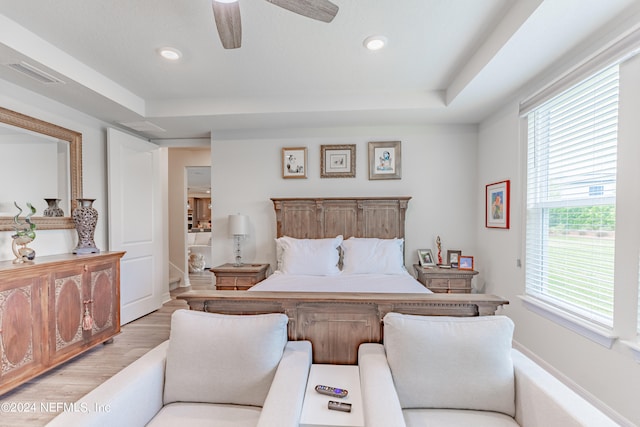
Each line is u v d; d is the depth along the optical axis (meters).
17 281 2.07
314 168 3.81
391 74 2.69
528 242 2.61
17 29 1.93
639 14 1.56
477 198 3.62
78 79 2.40
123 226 3.43
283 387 1.23
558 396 1.13
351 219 3.69
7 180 2.41
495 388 1.31
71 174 2.93
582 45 1.92
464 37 2.13
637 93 1.59
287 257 3.31
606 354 1.78
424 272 3.25
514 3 1.78
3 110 2.34
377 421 1.03
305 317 1.71
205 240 8.35
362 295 1.76
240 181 3.88
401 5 1.79
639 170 1.59
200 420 1.26
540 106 2.39
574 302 2.10
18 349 2.07
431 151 3.69
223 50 2.26
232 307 1.77
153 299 3.93
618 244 1.70
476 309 1.69
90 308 2.67
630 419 1.63
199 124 3.56
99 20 1.89
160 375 1.41
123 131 3.75
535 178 2.54
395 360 1.40
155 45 2.19
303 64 2.49
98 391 1.18
